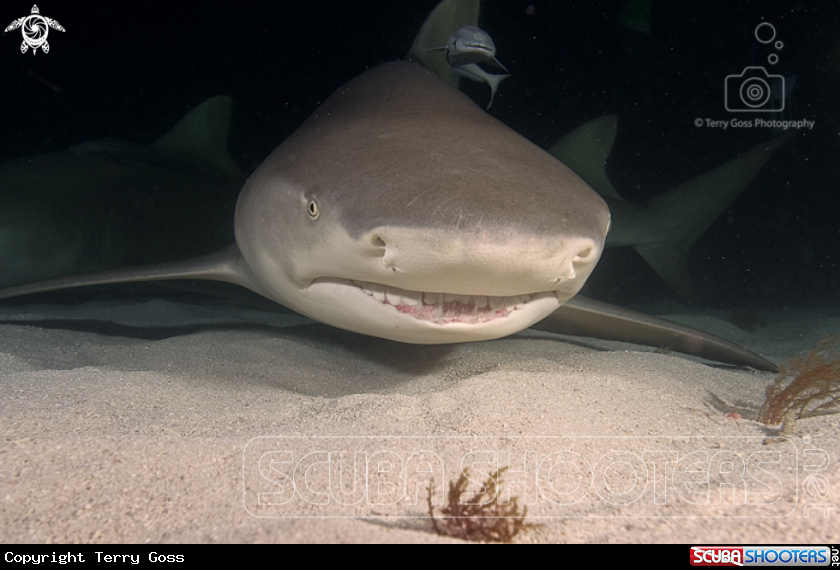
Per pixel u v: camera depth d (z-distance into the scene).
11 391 2.47
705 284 17.56
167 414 2.31
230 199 6.83
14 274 5.71
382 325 2.74
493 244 1.97
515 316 2.66
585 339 5.14
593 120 8.48
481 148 2.62
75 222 5.86
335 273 2.68
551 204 2.19
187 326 5.23
